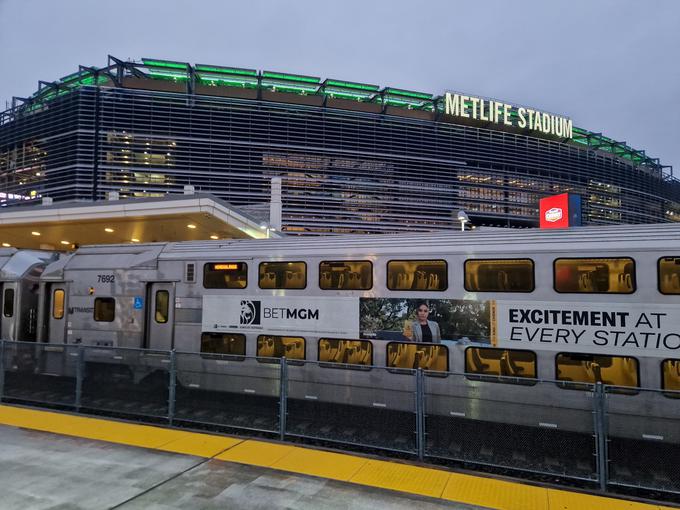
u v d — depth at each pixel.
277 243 11.24
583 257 8.60
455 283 9.45
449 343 9.36
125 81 84.69
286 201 81.00
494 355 9.03
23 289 14.34
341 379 10.00
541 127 106.12
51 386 10.09
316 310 10.50
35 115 83.06
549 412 7.11
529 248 8.98
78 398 9.45
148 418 9.23
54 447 7.25
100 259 13.20
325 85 95.31
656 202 119.44
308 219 81.38
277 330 10.81
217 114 80.94
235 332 11.23
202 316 11.66
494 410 7.38
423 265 9.75
